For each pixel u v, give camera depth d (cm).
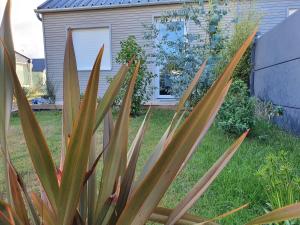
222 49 529
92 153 94
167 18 577
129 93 91
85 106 60
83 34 882
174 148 62
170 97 805
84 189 82
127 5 814
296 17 401
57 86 888
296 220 139
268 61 542
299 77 393
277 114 460
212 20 527
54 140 404
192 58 519
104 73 869
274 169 176
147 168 88
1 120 76
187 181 240
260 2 748
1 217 66
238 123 381
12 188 75
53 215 68
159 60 624
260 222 67
